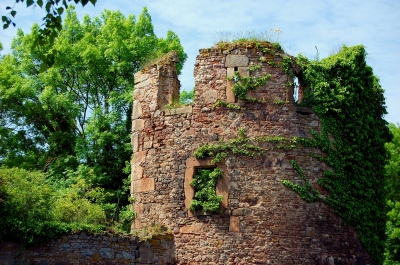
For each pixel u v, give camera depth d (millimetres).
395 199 30781
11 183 15086
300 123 17266
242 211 16656
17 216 14234
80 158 24984
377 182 18359
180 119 17875
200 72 17828
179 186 17453
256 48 17594
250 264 16312
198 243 16812
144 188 18078
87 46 26156
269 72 17500
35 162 26500
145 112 18625
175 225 17234
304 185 16844
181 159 17594
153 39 27266
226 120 17328
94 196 18922
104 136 24812
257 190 16734
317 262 16469
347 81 17984
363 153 18016
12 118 26859
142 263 15180
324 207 16922
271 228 16484
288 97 17375
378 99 19438
